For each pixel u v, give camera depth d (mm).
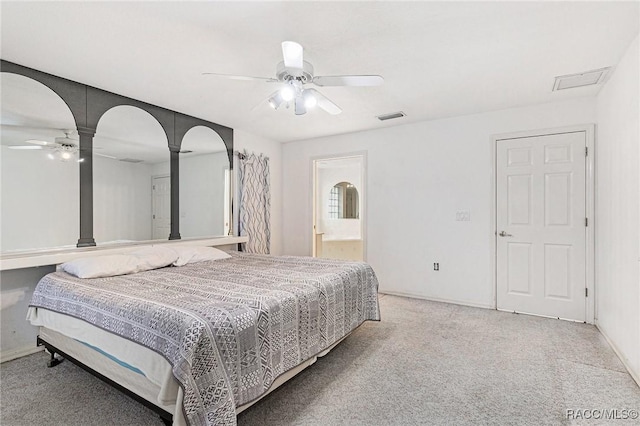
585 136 3262
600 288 3088
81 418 1754
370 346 2699
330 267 2855
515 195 3621
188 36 2137
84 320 1891
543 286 3475
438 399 1925
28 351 2586
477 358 2461
